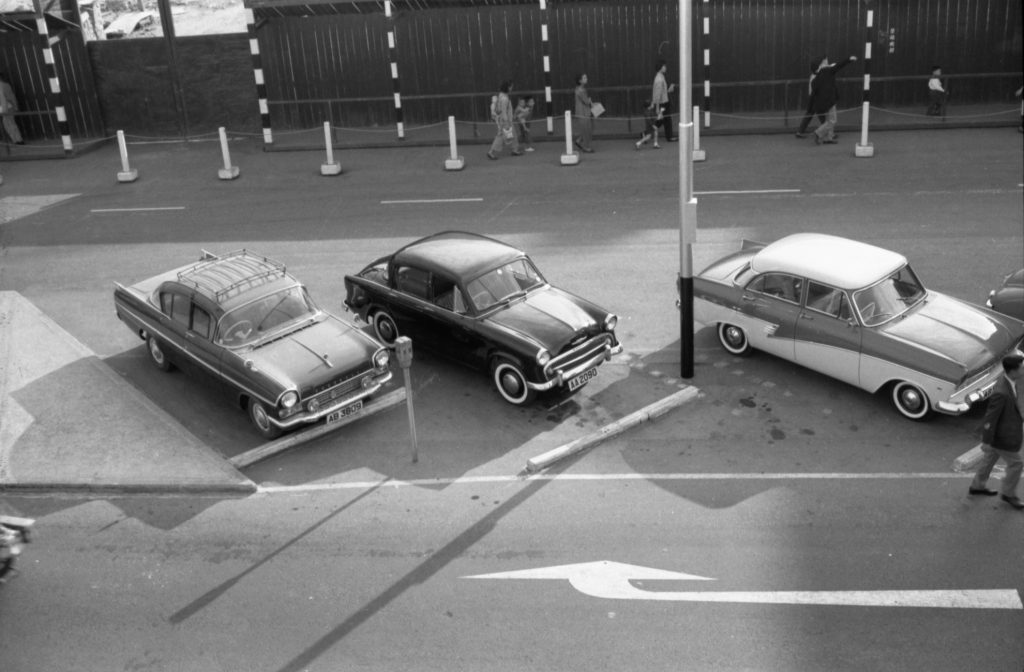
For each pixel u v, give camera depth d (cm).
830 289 1137
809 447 1062
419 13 2545
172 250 1794
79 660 802
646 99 2562
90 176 2359
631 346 1327
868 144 2134
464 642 796
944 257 1518
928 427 1088
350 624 826
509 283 1238
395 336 1343
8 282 1673
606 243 1688
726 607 820
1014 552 867
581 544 916
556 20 2523
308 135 2628
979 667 737
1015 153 2053
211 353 1166
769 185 1955
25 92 2656
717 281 1279
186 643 815
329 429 1148
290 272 1639
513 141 2295
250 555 930
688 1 1068
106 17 2762
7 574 903
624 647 780
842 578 847
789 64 2506
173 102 2670
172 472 1068
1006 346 1071
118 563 929
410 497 1012
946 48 2444
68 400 1235
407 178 2186
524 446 1102
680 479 1016
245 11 2506
